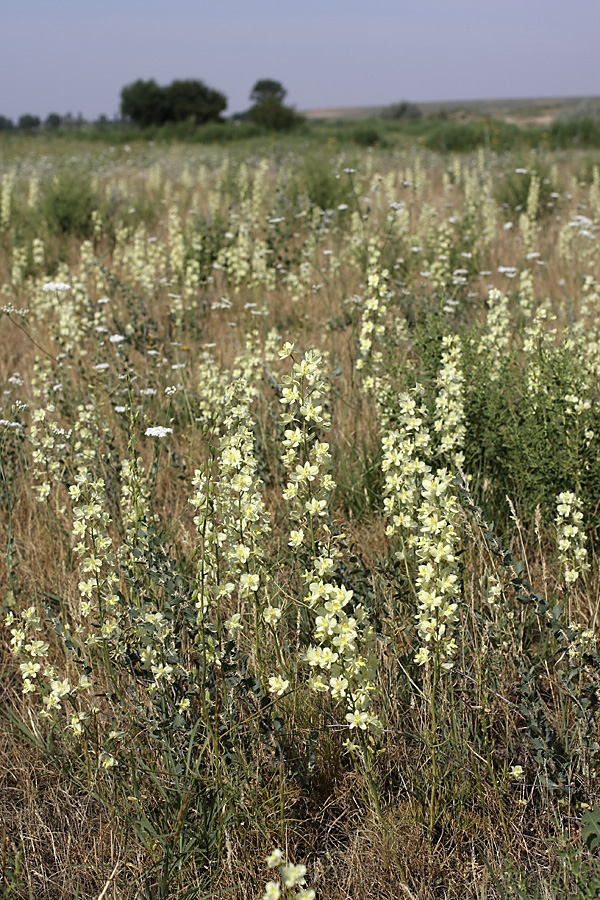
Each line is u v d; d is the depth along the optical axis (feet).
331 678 7.45
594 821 7.61
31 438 13.52
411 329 17.29
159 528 12.51
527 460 12.64
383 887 7.74
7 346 22.26
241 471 8.41
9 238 34.37
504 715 9.41
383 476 13.74
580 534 9.98
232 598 10.90
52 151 90.27
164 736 8.44
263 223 34.01
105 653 9.08
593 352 15.29
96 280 26.37
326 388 8.43
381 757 8.94
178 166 66.64
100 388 17.01
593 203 36.55
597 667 8.49
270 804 8.30
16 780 9.34
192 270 24.85
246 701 8.59
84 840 8.48
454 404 12.21
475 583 10.55
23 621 9.31
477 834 8.11
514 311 20.03
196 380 18.62
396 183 44.78
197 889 7.59
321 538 9.61
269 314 23.31
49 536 12.90
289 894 6.88
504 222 39.32
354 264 26.61
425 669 9.09
